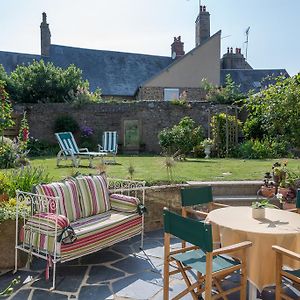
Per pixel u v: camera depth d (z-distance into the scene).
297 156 11.76
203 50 19.77
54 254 3.55
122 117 14.78
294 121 5.43
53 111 14.83
